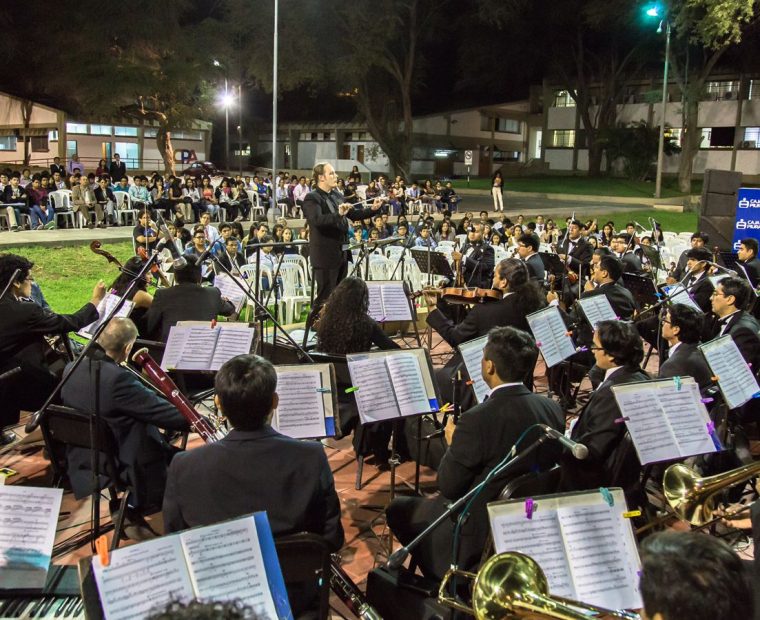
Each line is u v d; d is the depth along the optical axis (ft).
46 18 84.48
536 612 6.04
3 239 47.88
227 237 32.19
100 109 86.63
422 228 43.83
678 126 122.21
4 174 57.16
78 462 12.26
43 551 7.86
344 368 15.17
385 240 23.70
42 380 16.01
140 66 86.22
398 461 14.40
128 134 106.93
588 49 122.01
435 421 15.37
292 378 11.66
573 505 7.83
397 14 97.96
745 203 41.34
